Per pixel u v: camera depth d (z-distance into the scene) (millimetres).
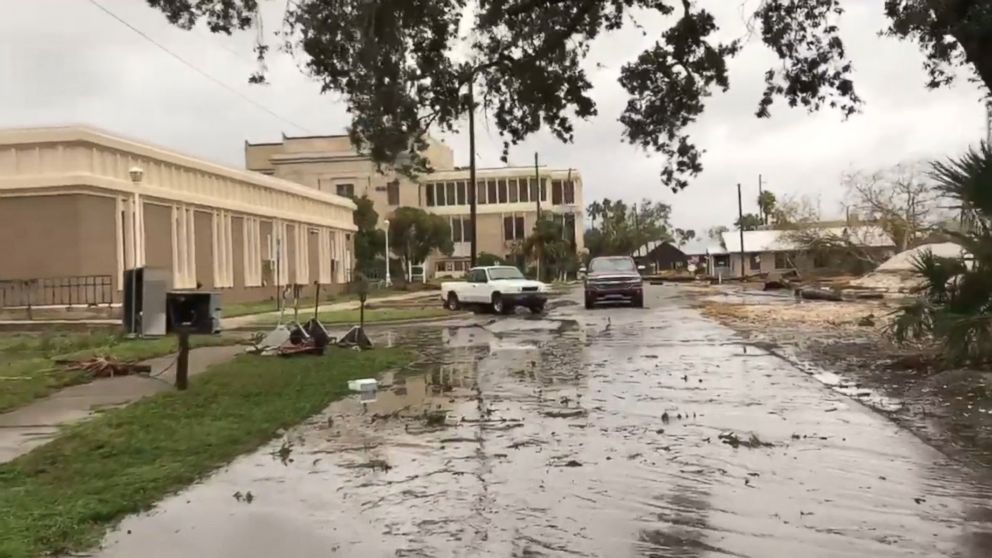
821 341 17359
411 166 16969
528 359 15430
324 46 14266
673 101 16688
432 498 6293
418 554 5109
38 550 5230
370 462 7465
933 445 7734
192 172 36219
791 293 45312
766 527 5484
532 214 83250
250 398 10891
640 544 5203
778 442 7941
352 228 58469
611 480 6680
